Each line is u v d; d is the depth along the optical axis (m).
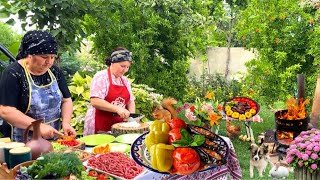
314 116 5.64
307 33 7.07
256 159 4.62
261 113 8.60
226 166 2.47
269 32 7.32
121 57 3.45
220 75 11.24
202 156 1.71
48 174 1.55
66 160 1.62
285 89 7.30
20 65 2.51
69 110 2.77
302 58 7.16
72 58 7.49
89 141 2.60
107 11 4.98
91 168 1.95
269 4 7.28
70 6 4.08
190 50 8.24
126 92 3.61
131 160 2.09
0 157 1.85
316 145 3.56
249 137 6.41
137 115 3.31
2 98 2.44
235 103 6.25
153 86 7.86
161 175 2.00
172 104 2.00
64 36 4.05
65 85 2.81
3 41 6.69
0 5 3.81
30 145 1.87
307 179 3.64
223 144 1.85
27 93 2.51
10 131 2.63
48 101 2.59
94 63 7.41
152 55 7.89
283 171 4.15
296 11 7.15
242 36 7.52
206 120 6.08
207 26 7.64
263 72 7.38
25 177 1.56
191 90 10.49
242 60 11.46
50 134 2.24
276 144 5.29
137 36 7.52
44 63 2.44
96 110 3.49
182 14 6.91
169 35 7.79
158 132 1.77
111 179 1.92
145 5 6.29
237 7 7.82
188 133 1.74
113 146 2.46
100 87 3.45
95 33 7.38
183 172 1.64
